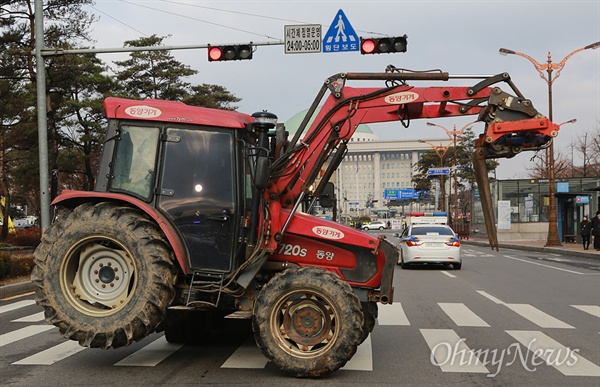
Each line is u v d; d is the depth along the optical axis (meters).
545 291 14.58
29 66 30.08
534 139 7.41
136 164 6.94
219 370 6.78
